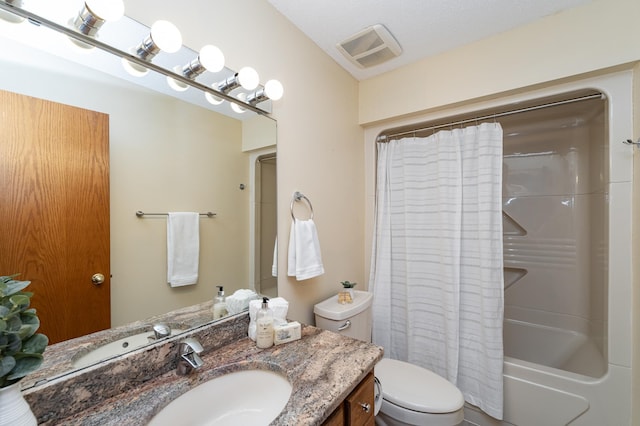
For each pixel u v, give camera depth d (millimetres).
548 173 2150
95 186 771
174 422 729
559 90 1426
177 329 938
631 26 1200
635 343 1252
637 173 1242
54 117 697
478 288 1646
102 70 777
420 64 1734
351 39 1525
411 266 1878
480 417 1613
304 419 629
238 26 1133
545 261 2154
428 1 1261
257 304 1061
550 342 2064
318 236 1579
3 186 621
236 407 848
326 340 1032
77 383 669
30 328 542
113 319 798
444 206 1730
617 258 1311
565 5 1296
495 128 1606
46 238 683
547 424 1436
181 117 967
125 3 811
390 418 1256
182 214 973
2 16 627
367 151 2072
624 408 1284
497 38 1497
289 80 1382
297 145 1435
